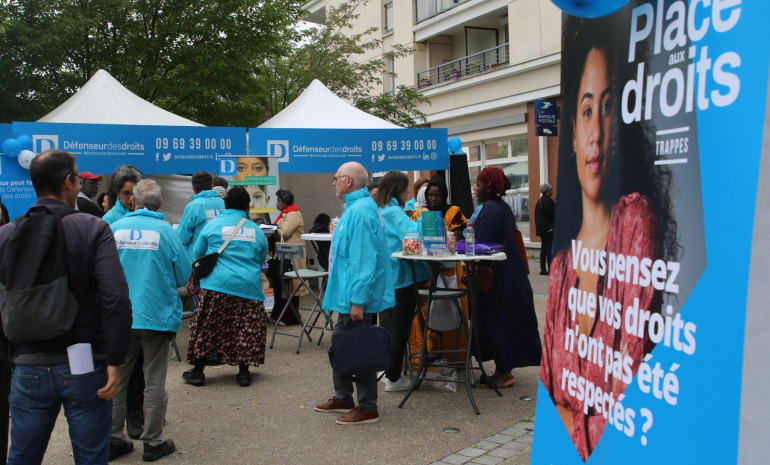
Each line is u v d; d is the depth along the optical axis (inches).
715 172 68.2
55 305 98.3
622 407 83.3
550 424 101.6
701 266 70.0
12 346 105.1
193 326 217.0
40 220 101.6
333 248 174.1
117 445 154.3
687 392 71.6
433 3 863.1
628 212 83.0
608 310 87.3
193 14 560.4
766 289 61.7
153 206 162.2
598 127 90.7
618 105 85.5
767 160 61.9
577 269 96.0
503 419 175.9
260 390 211.9
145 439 152.4
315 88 451.8
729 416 65.7
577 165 96.6
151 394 152.6
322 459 151.3
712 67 68.8
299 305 351.9
